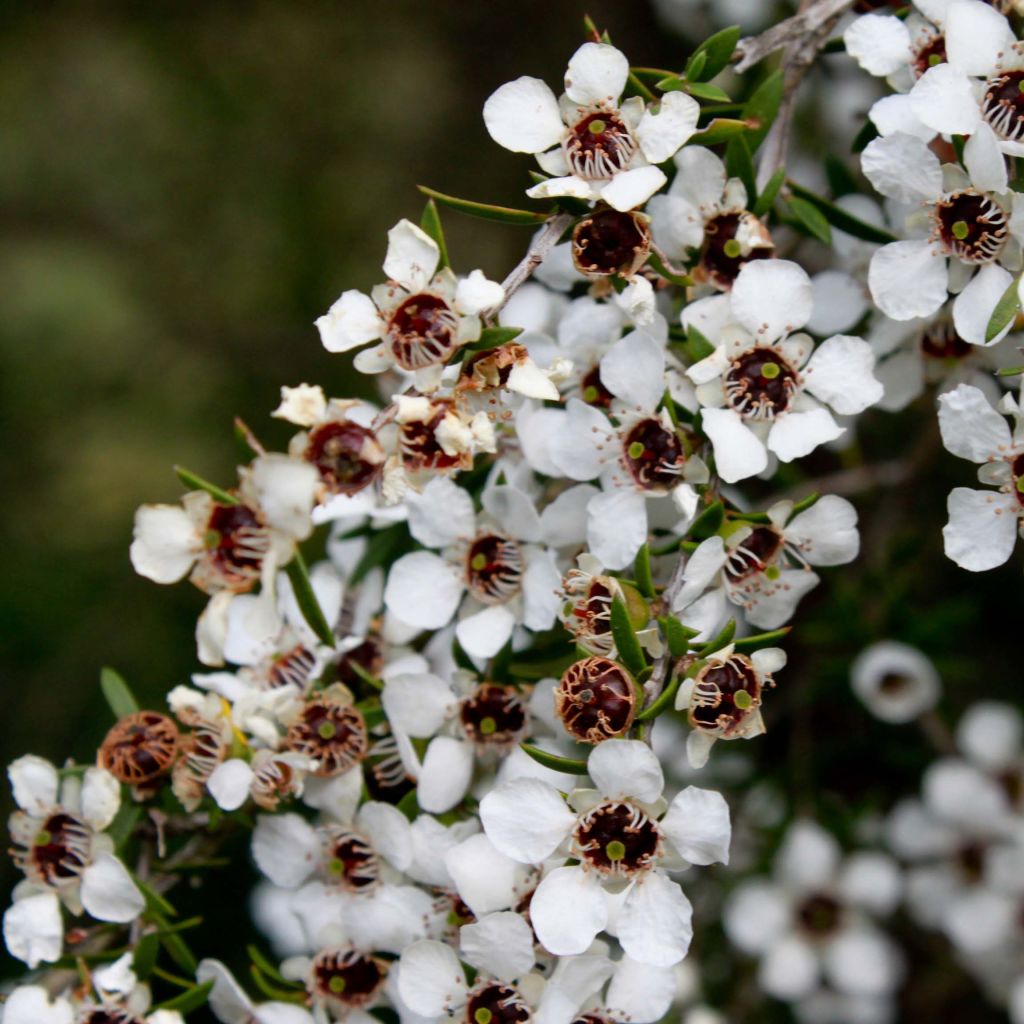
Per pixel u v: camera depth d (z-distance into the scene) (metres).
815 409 0.28
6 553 0.41
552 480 0.29
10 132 0.49
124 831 0.29
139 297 0.47
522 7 0.51
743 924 0.33
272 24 0.51
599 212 0.28
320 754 0.29
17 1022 0.28
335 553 0.30
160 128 0.49
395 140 0.50
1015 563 0.33
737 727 0.27
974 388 0.27
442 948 0.27
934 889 0.33
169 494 0.43
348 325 0.27
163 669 0.38
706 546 0.27
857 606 0.32
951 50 0.28
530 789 0.27
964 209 0.28
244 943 0.34
